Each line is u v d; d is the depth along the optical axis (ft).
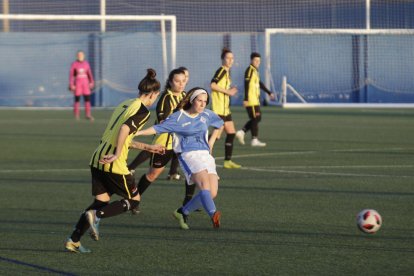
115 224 88.63
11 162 150.10
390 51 372.58
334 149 172.86
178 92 102.27
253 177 128.06
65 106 357.00
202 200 81.15
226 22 381.19
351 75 372.58
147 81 74.95
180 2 379.35
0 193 111.24
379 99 373.61
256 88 181.37
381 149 171.83
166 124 83.92
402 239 78.95
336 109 338.13
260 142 187.62
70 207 99.66
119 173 74.49
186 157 84.64
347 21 377.09
